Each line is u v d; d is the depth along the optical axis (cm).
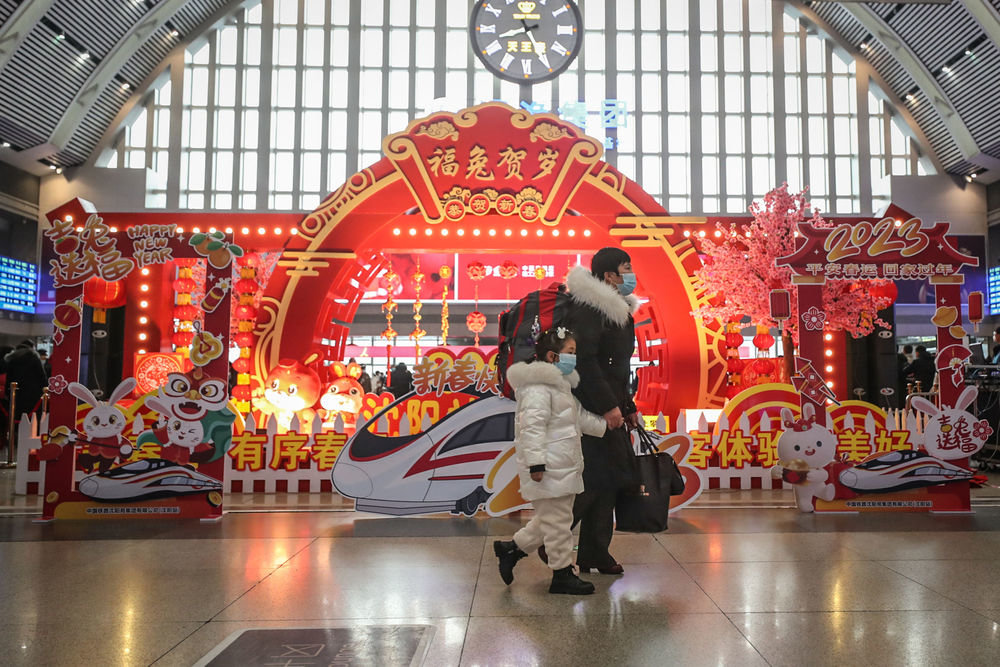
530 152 939
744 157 2680
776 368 957
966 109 2317
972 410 627
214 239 583
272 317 928
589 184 941
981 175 2522
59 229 580
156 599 330
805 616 299
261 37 2645
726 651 259
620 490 376
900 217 741
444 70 2661
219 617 302
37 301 2433
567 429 338
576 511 366
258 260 1001
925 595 329
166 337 1035
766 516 559
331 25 2666
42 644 270
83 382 1027
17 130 2164
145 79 2547
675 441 559
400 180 938
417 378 650
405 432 588
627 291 384
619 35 2695
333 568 393
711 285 945
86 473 571
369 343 2527
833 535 478
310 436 702
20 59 1973
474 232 952
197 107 2627
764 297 939
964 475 579
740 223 987
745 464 714
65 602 326
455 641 271
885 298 913
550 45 2142
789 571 377
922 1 1028
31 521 555
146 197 2483
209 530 513
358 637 275
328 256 933
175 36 2530
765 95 2706
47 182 2469
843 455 634
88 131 2427
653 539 464
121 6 2133
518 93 2661
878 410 641
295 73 2647
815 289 605
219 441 568
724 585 350
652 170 2659
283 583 359
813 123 2703
